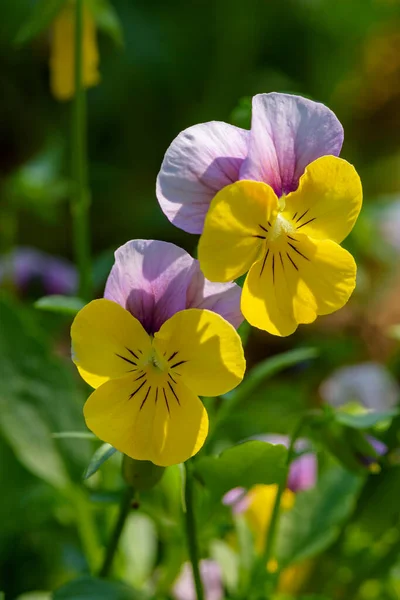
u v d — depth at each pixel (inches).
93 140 41.2
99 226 38.3
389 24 46.3
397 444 16.3
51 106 41.6
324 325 31.9
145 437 14.1
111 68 40.8
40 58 41.3
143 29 40.9
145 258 14.3
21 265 25.6
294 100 14.4
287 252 14.3
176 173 14.2
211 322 13.9
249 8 41.7
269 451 14.7
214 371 14.0
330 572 17.4
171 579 17.0
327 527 17.0
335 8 43.8
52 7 18.0
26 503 18.2
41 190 22.5
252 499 17.2
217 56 41.8
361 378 24.7
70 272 26.4
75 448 17.9
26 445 17.8
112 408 14.1
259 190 14.0
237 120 15.4
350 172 14.2
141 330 14.2
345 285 14.2
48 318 23.7
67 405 18.0
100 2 18.9
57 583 18.7
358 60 46.6
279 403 25.1
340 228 14.3
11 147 40.8
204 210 14.3
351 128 46.3
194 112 42.1
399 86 48.0
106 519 18.1
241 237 14.0
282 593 17.5
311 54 44.5
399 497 16.6
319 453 17.7
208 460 14.8
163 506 17.1
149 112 41.6
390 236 28.3
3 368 17.9
